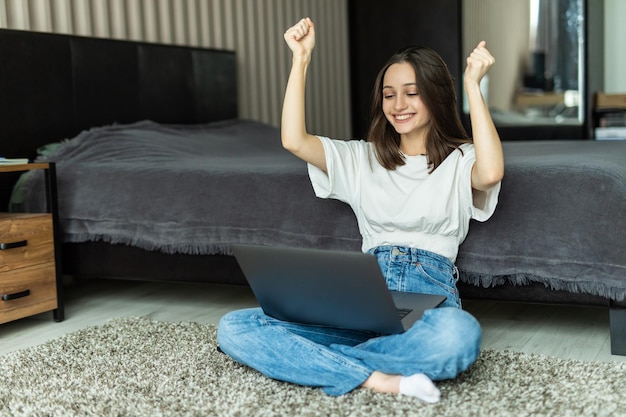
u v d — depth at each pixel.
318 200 2.35
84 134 3.03
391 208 1.83
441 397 1.60
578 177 2.04
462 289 2.20
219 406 1.61
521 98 5.43
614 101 5.32
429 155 1.83
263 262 1.64
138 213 2.60
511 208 2.08
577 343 2.11
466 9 5.38
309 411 1.56
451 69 5.41
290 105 1.86
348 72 5.61
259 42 4.58
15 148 3.00
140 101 3.58
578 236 2.00
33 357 2.03
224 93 4.15
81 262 2.76
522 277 2.08
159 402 1.65
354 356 1.65
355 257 1.49
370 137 1.91
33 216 2.48
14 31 2.99
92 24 3.47
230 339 1.79
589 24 5.20
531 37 5.33
